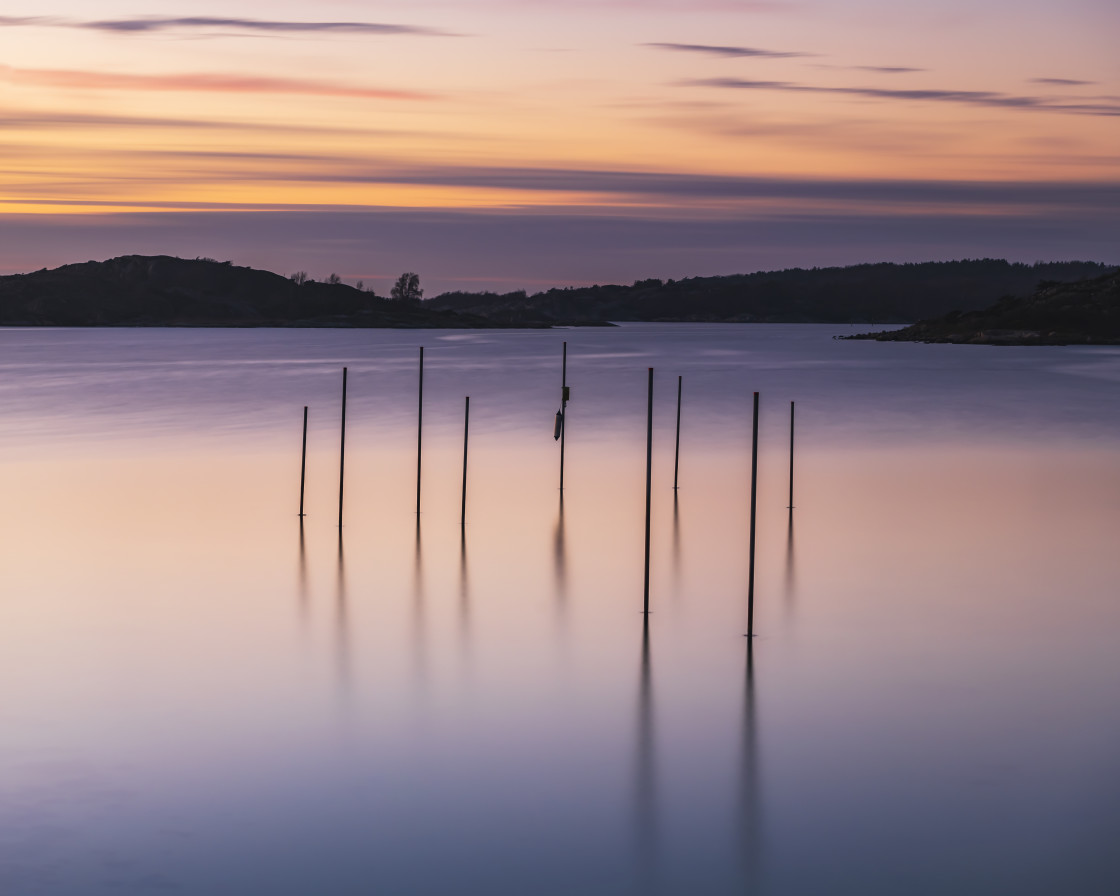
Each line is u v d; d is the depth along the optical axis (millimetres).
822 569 24391
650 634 19547
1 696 16141
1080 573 24062
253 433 50781
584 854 11789
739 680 17156
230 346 175375
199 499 32625
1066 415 61625
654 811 12727
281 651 18391
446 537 27406
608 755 14266
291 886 11102
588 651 18562
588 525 29016
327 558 25062
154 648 18500
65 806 12727
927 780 13586
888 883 11273
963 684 17016
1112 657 18359
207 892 10984
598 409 64375
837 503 32531
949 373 107875
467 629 19734
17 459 41750
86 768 13711
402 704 15977
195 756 14109
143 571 23766
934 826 12430
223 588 22422
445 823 12406
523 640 19125
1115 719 15578
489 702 16094
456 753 14273
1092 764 14055
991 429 53969
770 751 14414
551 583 23016
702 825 12414
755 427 19453
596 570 24156
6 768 13688
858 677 17328
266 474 37688
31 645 18594
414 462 40594
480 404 67438
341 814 12594
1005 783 13500
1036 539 27516
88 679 16906
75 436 49656
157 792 13086
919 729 15195
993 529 28766
